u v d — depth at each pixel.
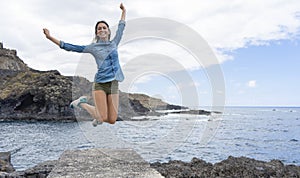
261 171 6.31
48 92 55.31
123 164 5.20
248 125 51.94
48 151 18.78
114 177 4.54
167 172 6.18
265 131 39.03
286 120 75.81
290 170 6.54
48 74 59.56
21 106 61.56
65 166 5.20
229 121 63.25
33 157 17.16
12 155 18.02
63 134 28.06
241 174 6.17
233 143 23.39
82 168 5.07
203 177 6.03
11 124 53.66
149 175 4.65
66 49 3.47
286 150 20.09
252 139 27.67
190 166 6.76
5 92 64.12
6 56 104.62
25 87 61.84
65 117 52.22
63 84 54.44
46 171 6.09
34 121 57.34
